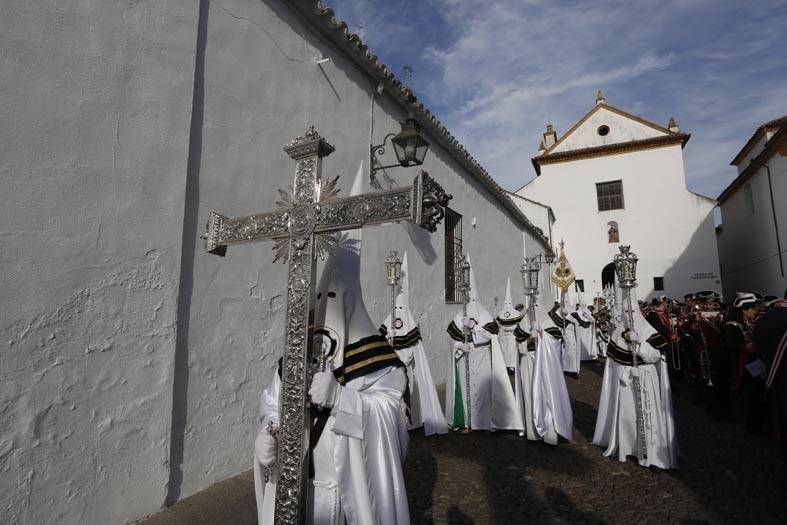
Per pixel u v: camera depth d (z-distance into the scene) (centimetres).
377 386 193
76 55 303
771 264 1642
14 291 263
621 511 380
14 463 257
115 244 318
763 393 611
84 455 290
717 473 467
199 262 390
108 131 319
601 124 2344
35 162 277
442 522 355
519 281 1507
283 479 172
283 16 505
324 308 199
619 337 509
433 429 591
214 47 419
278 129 487
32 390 268
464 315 639
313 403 173
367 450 182
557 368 566
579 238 2284
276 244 198
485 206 1204
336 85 595
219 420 398
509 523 355
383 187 704
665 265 2136
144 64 346
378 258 689
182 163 369
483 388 614
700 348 751
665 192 2186
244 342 429
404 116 777
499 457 509
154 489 331
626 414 496
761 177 1648
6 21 268
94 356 300
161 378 341
